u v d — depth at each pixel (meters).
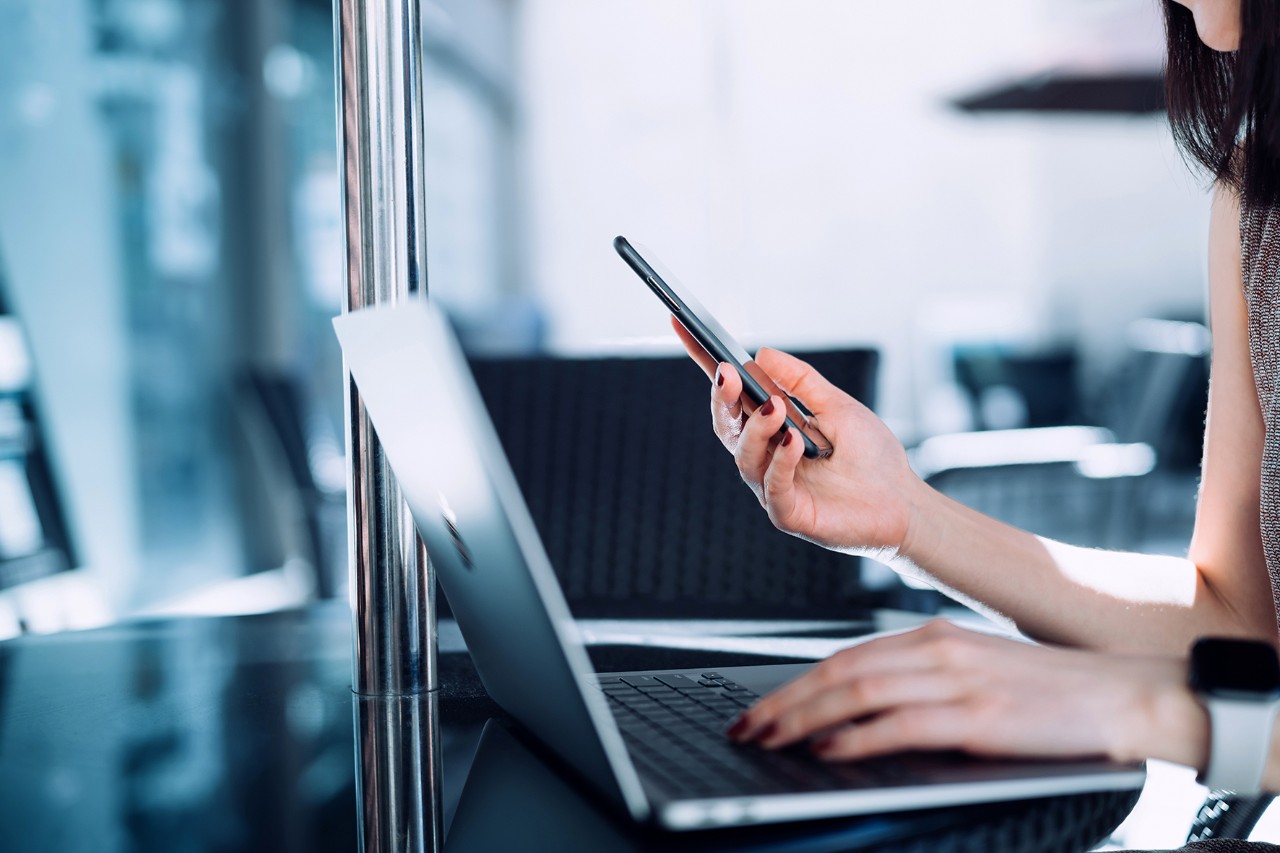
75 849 0.49
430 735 0.67
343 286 0.73
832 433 0.88
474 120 7.61
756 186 7.98
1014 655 0.59
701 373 1.50
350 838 0.51
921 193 7.95
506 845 0.50
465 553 0.56
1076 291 7.95
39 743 0.66
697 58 8.00
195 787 0.58
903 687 0.56
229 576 4.88
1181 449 5.38
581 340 8.09
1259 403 0.94
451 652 0.93
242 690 0.79
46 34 3.94
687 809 0.47
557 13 8.05
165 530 4.45
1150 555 0.94
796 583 1.42
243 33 5.18
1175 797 0.78
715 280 8.00
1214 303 0.99
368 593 0.76
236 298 5.08
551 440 1.51
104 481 4.09
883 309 7.98
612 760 0.47
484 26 7.67
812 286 8.00
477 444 0.45
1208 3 0.90
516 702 0.65
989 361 6.56
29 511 2.28
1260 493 0.89
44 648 0.94
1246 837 0.75
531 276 8.11
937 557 0.88
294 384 3.01
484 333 5.84
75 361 3.99
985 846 0.49
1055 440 3.40
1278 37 0.85
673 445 1.49
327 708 0.73
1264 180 0.91
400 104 0.72
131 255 4.37
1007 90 5.54
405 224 0.73
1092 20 5.82
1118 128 7.87
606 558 1.48
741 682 0.71
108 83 4.27
